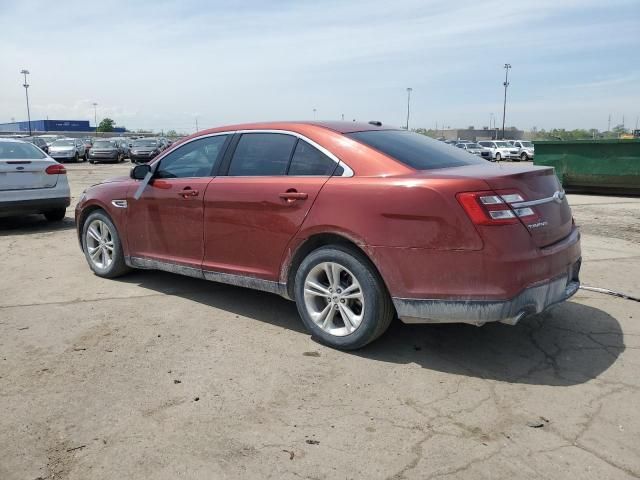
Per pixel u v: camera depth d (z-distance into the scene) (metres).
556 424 3.01
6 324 4.54
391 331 4.36
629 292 5.34
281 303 5.07
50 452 2.78
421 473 2.61
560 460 2.70
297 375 3.61
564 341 4.13
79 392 3.39
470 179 3.43
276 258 4.23
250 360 3.84
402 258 3.56
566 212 3.99
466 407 3.20
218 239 4.63
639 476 2.58
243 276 4.48
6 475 2.61
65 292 5.43
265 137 4.49
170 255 5.11
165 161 5.24
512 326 4.44
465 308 3.42
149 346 4.09
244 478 2.58
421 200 3.49
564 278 3.75
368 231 3.66
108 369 3.70
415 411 3.16
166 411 3.17
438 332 4.33
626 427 2.98
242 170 4.56
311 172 4.10
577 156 14.12
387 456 2.74
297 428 2.99
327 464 2.68
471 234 3.36
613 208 11.56
